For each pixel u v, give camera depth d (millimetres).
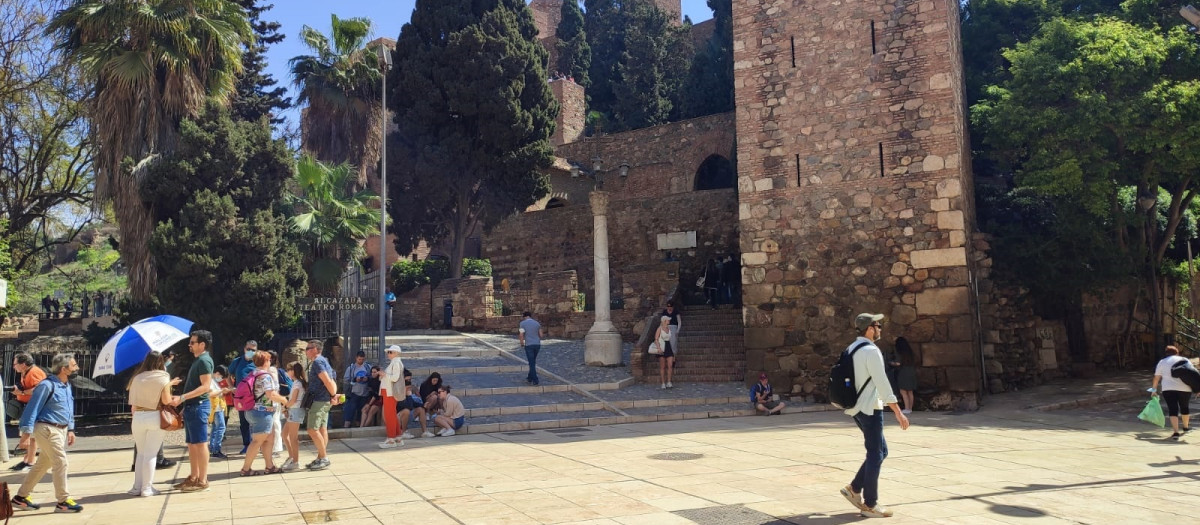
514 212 32438
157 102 18312
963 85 21172
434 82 31625
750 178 18109
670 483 7867
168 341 8594
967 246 16859
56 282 35312
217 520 6602
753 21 18344
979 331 17625
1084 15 22297
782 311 17562
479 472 8867
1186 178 19672
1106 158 19453
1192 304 22156
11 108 23250
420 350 22703
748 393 17250
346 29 30750
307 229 20000
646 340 19672
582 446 11062
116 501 7613
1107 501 6938
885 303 16469
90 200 25094
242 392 9141
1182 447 10570
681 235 30406
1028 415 14547
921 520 6188
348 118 30422
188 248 16656
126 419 16562
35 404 7141
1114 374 20516
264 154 18703
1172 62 18828
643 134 38312
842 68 17312
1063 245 19609
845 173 17125
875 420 6359
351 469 9414
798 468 8789
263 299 17094
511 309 28625
